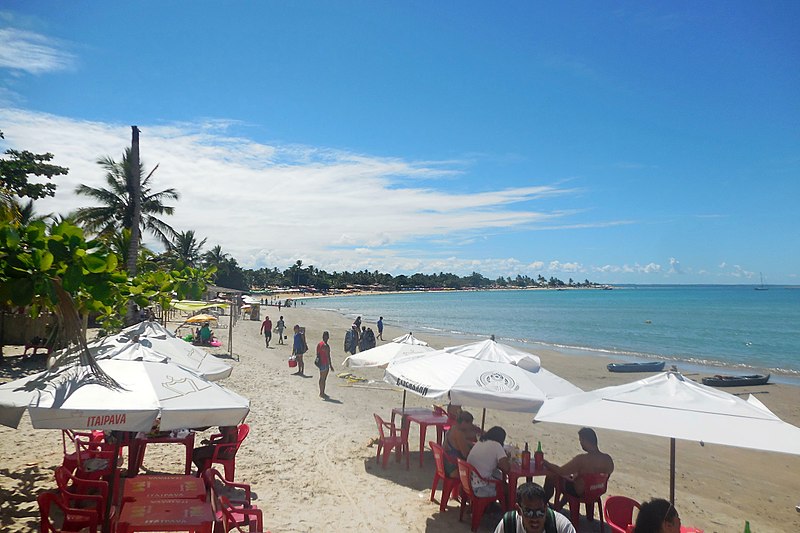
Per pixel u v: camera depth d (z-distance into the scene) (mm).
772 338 47812
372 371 22203
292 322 58781
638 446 13195
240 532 5844
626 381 24766
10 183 27172
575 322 68625
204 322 28547
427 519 7402
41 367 17609
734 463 12125
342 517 7320
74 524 5461
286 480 8633
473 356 8016
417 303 146625
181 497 5656
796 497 10078
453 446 7883
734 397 5496
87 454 7410
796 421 17969
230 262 114062
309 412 13680
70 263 5844
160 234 37406
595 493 7258
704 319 73688
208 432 11086
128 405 4730
